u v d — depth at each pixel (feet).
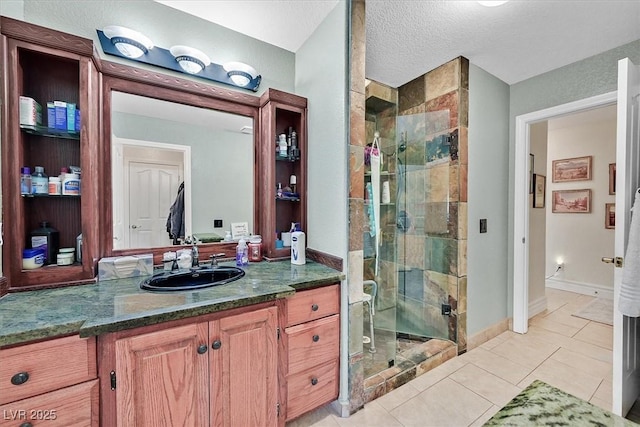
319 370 4.68
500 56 6.90
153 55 5.03
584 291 11.60
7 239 3.68
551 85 7.55
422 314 7.84
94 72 4.23
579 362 6.55
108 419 3.04
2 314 3.05
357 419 4.83
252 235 6.15
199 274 5.01
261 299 3.79
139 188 5.00
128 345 3.07
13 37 3.66
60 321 2.87
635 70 5.01
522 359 6.73
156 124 5.17
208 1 5.06
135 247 4.97
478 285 7.54
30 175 3.98
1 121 3.63
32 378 2.72
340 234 5.00
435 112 7.47
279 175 6.48
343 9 4.90
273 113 5.78
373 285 6.79
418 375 6.09
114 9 4.75
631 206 4.86
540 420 1.89
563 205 12.29
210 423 3.57
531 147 9.24
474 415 4.94
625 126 4.67
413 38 6.18
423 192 7.78
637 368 5.41
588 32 5.95
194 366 3.45
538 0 5.04
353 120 4.85
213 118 5.73
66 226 4.44
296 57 6.56
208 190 5.70
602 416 1.91
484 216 7.68
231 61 5.82
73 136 4.29
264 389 4.00
